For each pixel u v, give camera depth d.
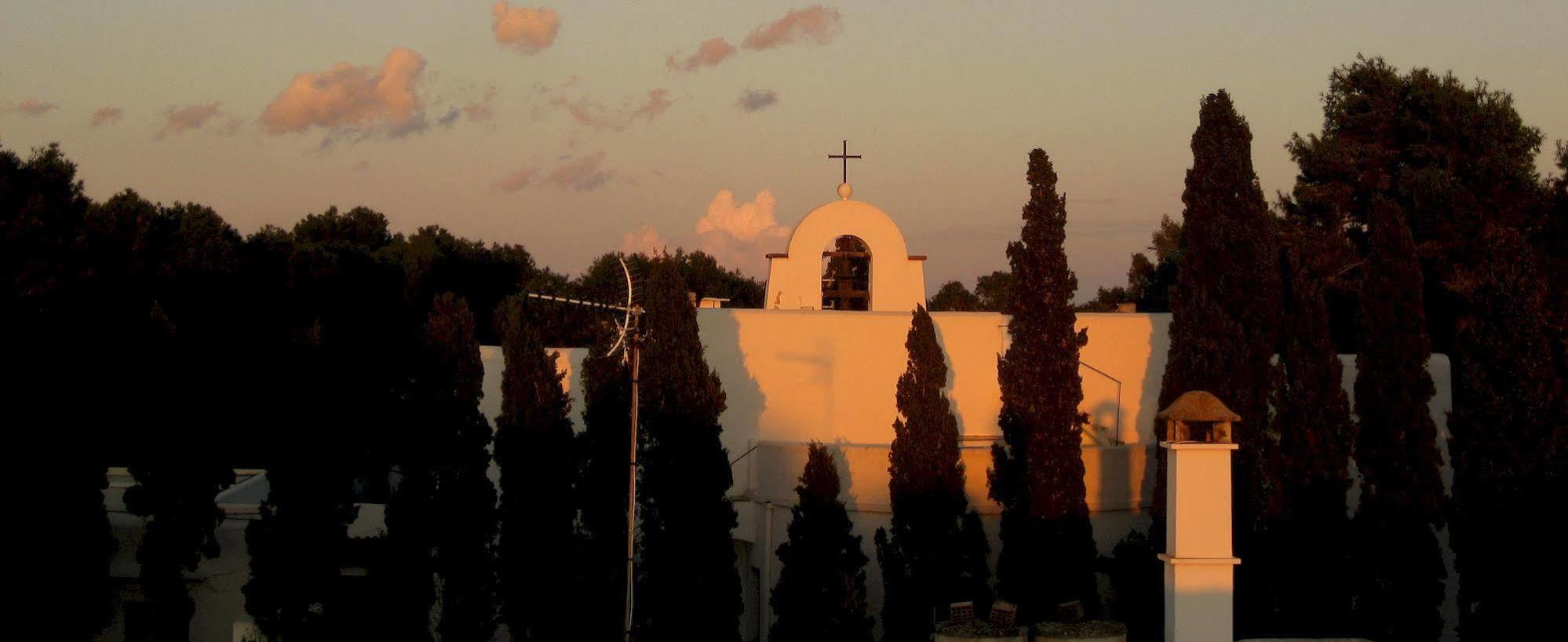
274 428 29.27
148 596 28.95
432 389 28.31
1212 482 21.33
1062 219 27.47
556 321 52.88
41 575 28.64
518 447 28.14
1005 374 27.39
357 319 48.28
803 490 26.62
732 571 27.45
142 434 29.69
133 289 38.16
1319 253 44.59
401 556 28.20
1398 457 26.66
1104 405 31.89
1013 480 26.98
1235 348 27.03
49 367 30.83
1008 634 23.62
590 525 28.09
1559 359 26.28
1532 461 25.12
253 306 43.81
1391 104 46.78
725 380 31.36
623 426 28.16
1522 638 25.08
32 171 36.28
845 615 26.16
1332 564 26.58
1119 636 23.92
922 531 26.45
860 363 31.41
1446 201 42.22
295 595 28.52
